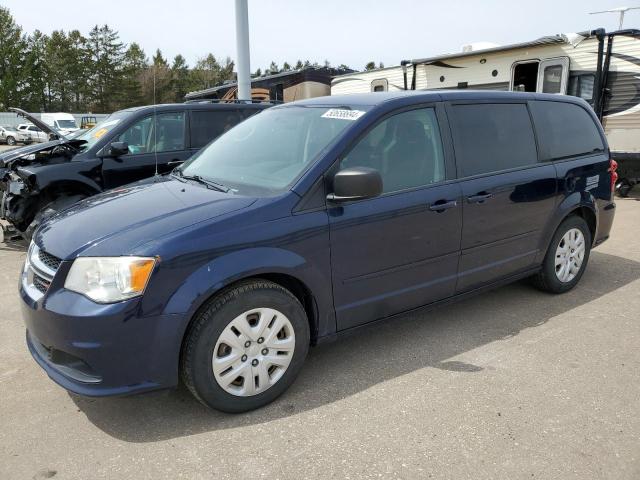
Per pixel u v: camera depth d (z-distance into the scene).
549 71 10.42
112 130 6.31
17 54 60.97
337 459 2.59
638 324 4.12
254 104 7.31
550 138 4.46
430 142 3.66
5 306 4.62
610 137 9.71
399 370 3.44
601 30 9.45
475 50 11.52
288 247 2.97
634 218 8.16
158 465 2.56
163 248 2.64
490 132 4.01
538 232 4.34
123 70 66.19
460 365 3.49
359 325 3.40
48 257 2.87
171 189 3.46
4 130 36.91
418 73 12.71
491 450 2.64
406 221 3.43
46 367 2.83
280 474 2.49
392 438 2.74
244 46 9.92
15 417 2.96
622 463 2.54
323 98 4.05
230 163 3.73
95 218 3.04
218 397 2.85
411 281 3.57
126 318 2.58
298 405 3.05
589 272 5.41
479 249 3.91
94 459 2.61
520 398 3.09
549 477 2.45
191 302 2.68
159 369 2.69
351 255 3.23
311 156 3.26
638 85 9.24
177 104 6.80
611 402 3.05
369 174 2.97
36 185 5.77
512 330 4.03
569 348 3.72
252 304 2.87
